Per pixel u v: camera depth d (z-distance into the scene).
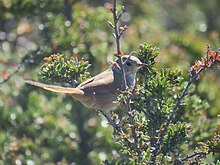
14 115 13.69
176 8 21.64
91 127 14.03
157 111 8.80
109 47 14.35
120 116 12.44
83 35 13.98
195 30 19.77
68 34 13.47
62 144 13.77
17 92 14.09
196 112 10.94
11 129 13.62
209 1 21.48
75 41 13.37
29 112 13.81
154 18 19.39
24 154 13.08
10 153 12.86
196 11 21.58
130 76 10.90
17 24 15.34
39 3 14.36
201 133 11.22
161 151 8.74
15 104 14.08
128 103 8.55
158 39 16.02
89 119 14.21
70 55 13.07
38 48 13.62
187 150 10.94
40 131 13.74
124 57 10.95
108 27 14.45
